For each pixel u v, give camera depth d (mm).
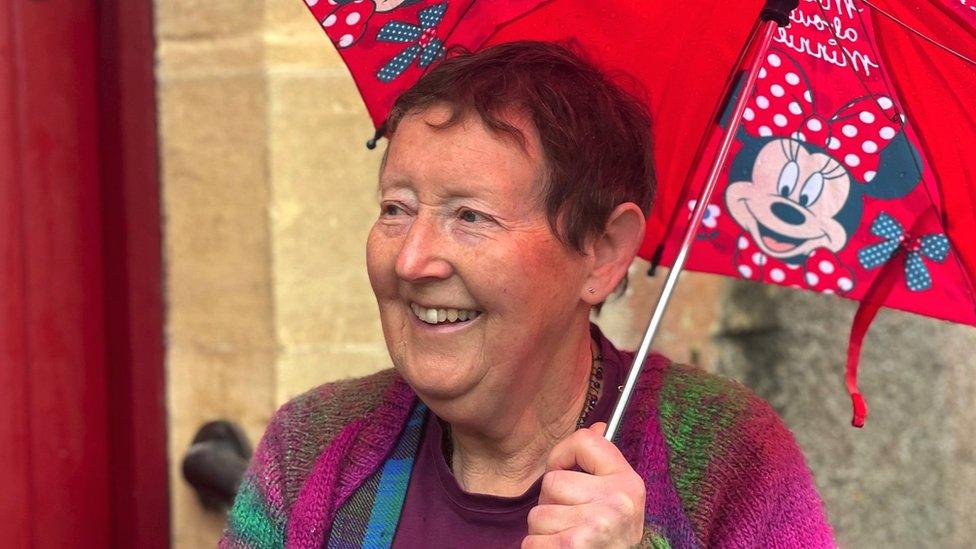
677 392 1392
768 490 1329
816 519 1345
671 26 1510
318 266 2188
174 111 2199
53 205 2188
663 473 1330
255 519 1434
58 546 2238
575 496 1170
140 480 2283
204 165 2189
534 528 1183
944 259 1544
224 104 2156
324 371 2213
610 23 1522
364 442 1412
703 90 1549
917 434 2953
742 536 1312
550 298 1265
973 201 1491
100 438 2285
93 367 2264
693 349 2842
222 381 2232
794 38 1504
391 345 1294
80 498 2264
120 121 2215
